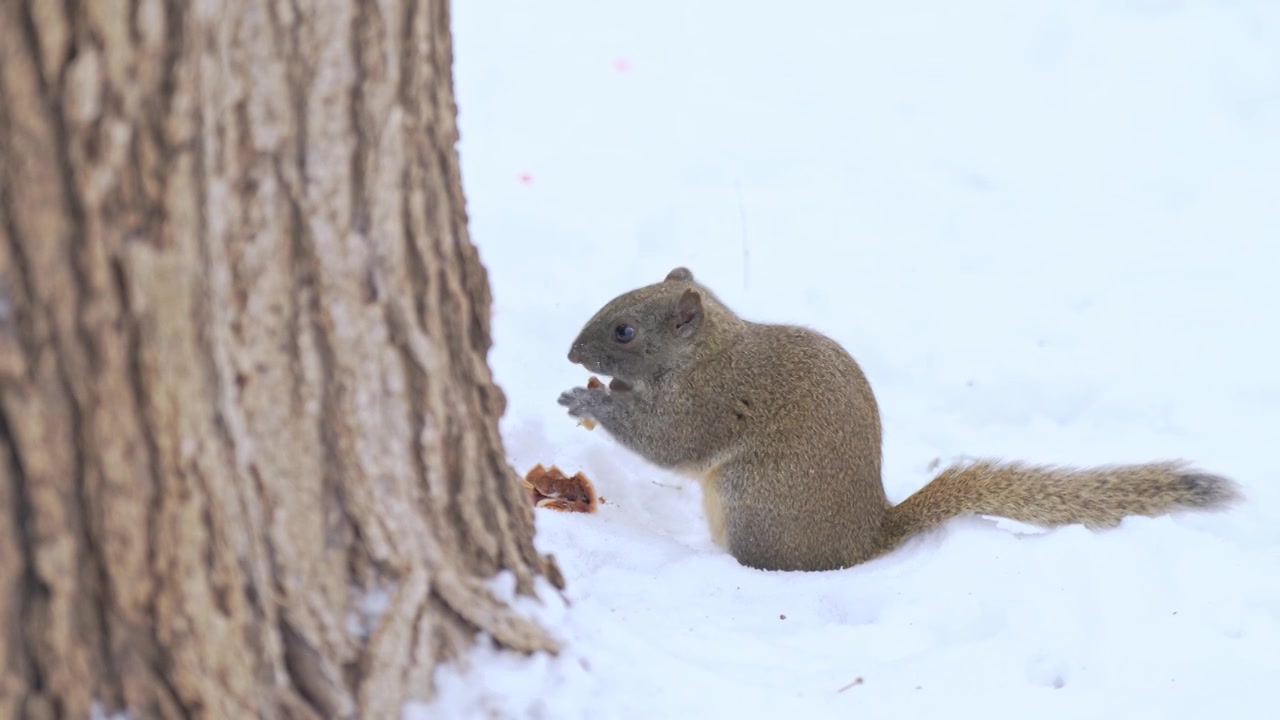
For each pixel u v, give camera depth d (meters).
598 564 11.22
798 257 19.98
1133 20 27.88
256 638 6.95
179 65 6.16
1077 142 23.88
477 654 7.80
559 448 14.10
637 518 13.48
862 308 18.17
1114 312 17.88
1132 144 23.69
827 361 12.59
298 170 6.85
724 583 10.93
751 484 12.45
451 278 7.67
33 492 6.26
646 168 23.09
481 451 7.96
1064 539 10.93
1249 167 22.70
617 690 8.12
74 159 6.02
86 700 6.55
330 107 6.88
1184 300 18.11
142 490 6.46
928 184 22.31
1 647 6.32
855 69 26.95
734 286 19.17
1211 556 10.71
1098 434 15.25
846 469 12.23
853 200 21.75
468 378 7.86
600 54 27.64
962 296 18.55
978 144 23.92
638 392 13.09
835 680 8.98
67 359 6.20
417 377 7.50
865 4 29.78
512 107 25.47
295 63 6.73
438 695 7.59
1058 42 27.22
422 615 7.55
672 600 10.41
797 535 12.28
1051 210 21.45
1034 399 16.05
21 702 6.43
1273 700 8.55
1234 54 26.06
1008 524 12.15
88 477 6.36
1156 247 19.98
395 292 7.32
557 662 8.06
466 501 7.85
